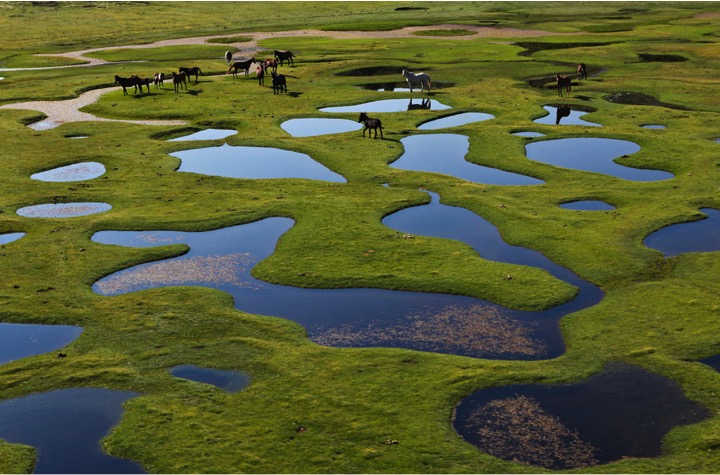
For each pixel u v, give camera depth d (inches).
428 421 796.6
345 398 840.9
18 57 3693.4
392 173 1740.9
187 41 4318.4
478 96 2573.8
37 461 746.8
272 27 5024.6
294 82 2898.6
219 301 1104.8
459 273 1189.7
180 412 818.2
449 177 1704.0
